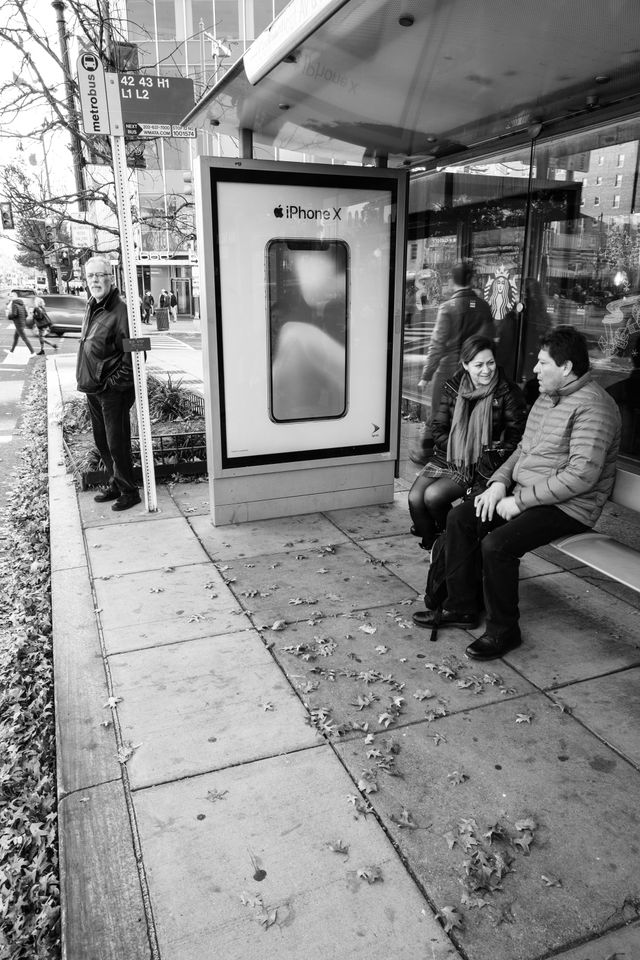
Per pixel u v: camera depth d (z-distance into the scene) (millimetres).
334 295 5297
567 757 2807
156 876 2250
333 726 2984
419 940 2023
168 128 5184
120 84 4965
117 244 10383
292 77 3971
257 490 5500
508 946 2002
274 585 4402
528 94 4402
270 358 5234
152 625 3916
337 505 5797
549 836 2402
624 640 3719
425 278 7094
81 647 3695
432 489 4590
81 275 23375
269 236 4996
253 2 21562
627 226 5086
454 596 3814
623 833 2416
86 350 5477
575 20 3119
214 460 5289
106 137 7355
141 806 2557
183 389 9180
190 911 2125
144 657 3586
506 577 3473
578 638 3740
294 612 4055
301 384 5387
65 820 2494
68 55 7383
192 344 22625
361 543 5102
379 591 4320
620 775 2703
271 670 3459
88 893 2193
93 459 6621
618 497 3785
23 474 7789
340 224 5168
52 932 2217
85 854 2344
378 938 2031
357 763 2779
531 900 2150
